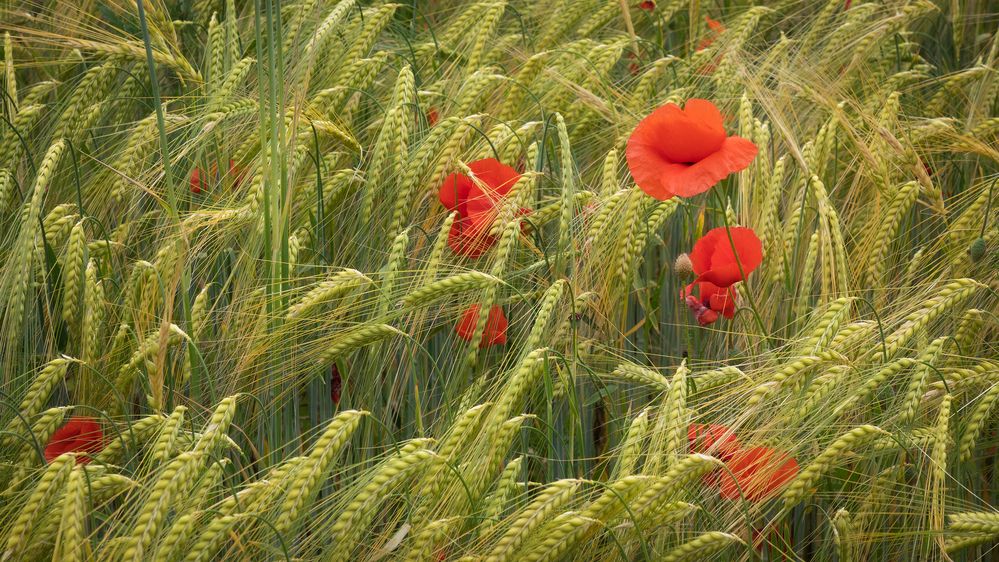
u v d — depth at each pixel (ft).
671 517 8.49
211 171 9.38
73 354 8.94
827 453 8.60
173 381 8.88
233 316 8.91
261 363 8.80
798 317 9.05
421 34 10.22
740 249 8.92
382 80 9.89
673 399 8.61
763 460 8.63
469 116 9.24
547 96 9.75
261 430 8.98
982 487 9.13
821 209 9.04
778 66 9.93
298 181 9.24
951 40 10.56
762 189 9.22
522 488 8.70
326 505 8.84
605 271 9.04
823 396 8.66
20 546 8.39
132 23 9.65
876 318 8.83
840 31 10.09
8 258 8.96
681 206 9.41
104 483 8.47
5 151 9.37
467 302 8.99
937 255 9.39
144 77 9.73
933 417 8.89
